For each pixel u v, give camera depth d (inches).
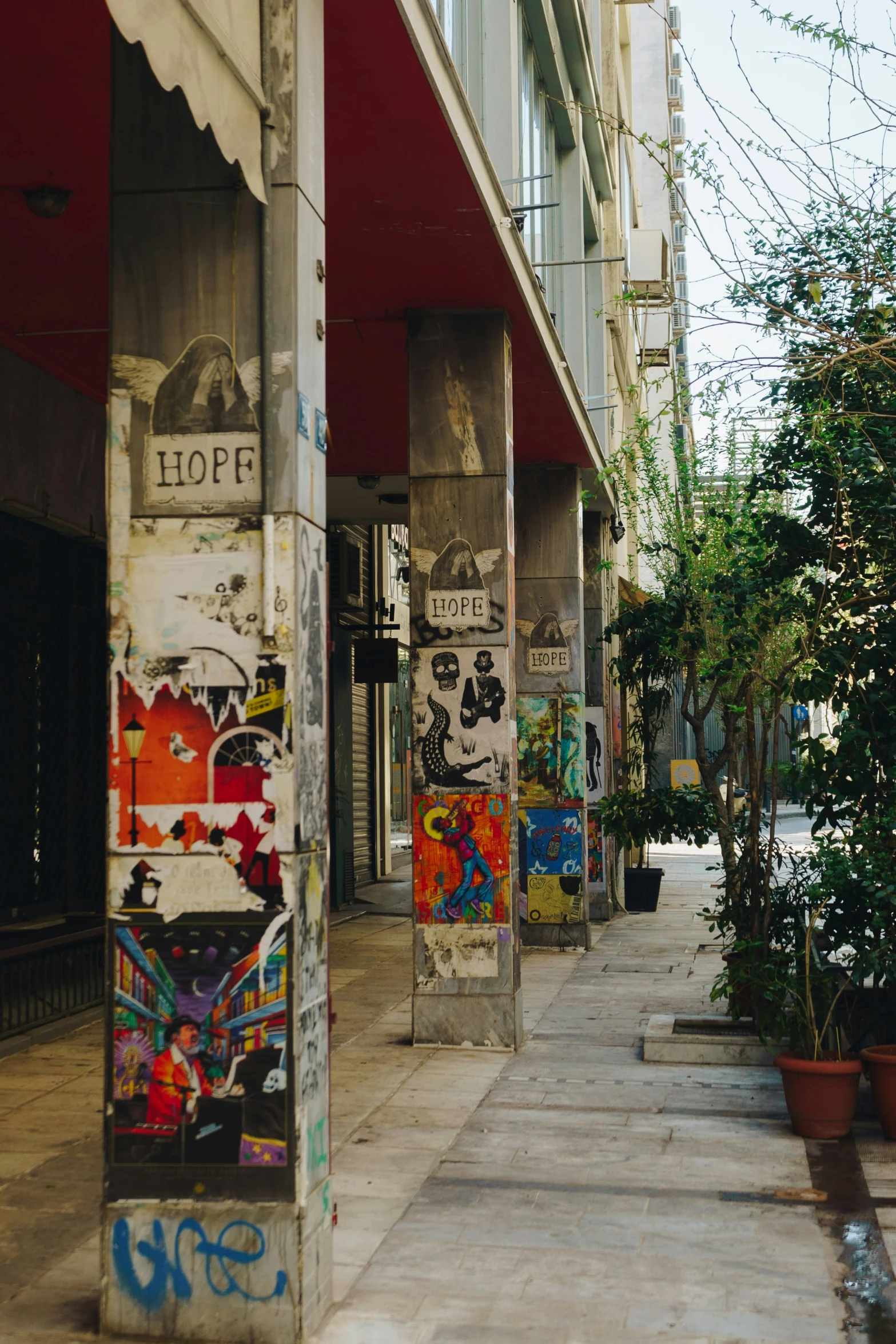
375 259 344.5
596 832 687.7
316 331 198.5
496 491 384.2
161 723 186.1
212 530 187.9
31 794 428.1
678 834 375.9
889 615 311.1
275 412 188.1
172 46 154.1
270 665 184.9
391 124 274.7
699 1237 215.9
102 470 461.4
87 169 292.2
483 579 384.8
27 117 267.6
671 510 556.7
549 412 485.4
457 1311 185.9
